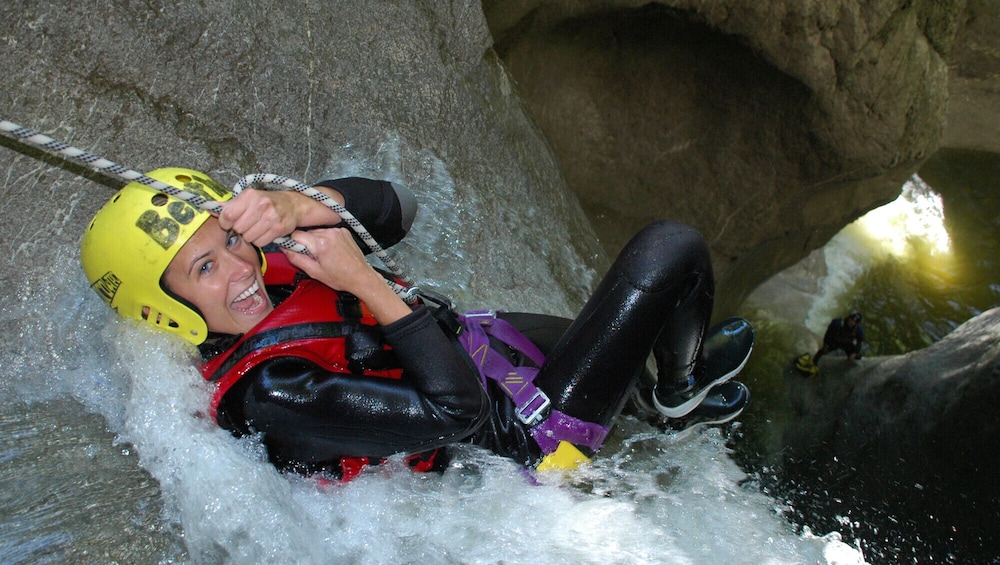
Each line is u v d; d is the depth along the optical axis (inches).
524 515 87.6
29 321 93.6
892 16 235.3
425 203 128.0
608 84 246.5
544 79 239.9
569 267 146.3
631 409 107.2
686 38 232.2
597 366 85.1
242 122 112.2
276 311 76.0
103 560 70.0
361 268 73.0
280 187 80.1
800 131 250.1
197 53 107.4
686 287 86.5
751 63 235.1
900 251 437.7
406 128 129.7
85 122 99.2
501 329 91.7
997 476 195.9
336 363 78.0
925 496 210.2
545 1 214.1
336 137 121.6
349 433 73.9
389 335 74.2
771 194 267.0
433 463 88.1
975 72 357.7
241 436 76.0
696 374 96.3
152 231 70.2
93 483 77.4
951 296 422.3
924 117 265.0
